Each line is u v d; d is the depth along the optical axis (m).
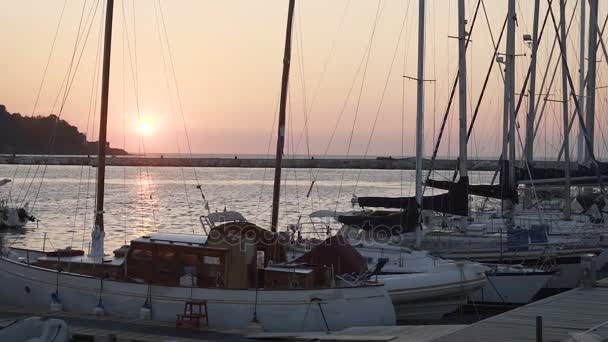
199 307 18.06
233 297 18.09
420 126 26.78
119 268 19.89
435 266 22.17
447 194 26.27
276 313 17.98
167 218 55.75
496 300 23.36
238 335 17.17
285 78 25.64
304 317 18.00
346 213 28.56
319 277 19.14
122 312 18.95
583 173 32.56
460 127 28.55
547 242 26.55
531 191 36.53
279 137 25.47
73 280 19.48
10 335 15.10
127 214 58.59
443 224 28.20
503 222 30.30
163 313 18.56
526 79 39.22
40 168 160.00
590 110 38.69
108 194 82.69
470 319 22.39
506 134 32.09
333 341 15.66
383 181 131.00
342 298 18.27
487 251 26.33
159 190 92.62
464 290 21.61
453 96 32.19
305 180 133.88
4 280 20.42
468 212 29.02
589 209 33.09
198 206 66.38
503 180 29.98
